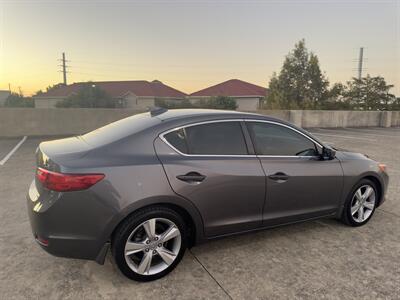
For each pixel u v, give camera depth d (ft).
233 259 10.46
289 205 11.14
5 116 39.81
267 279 9.39
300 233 12.57
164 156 9.05
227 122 10.34
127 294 8.54
